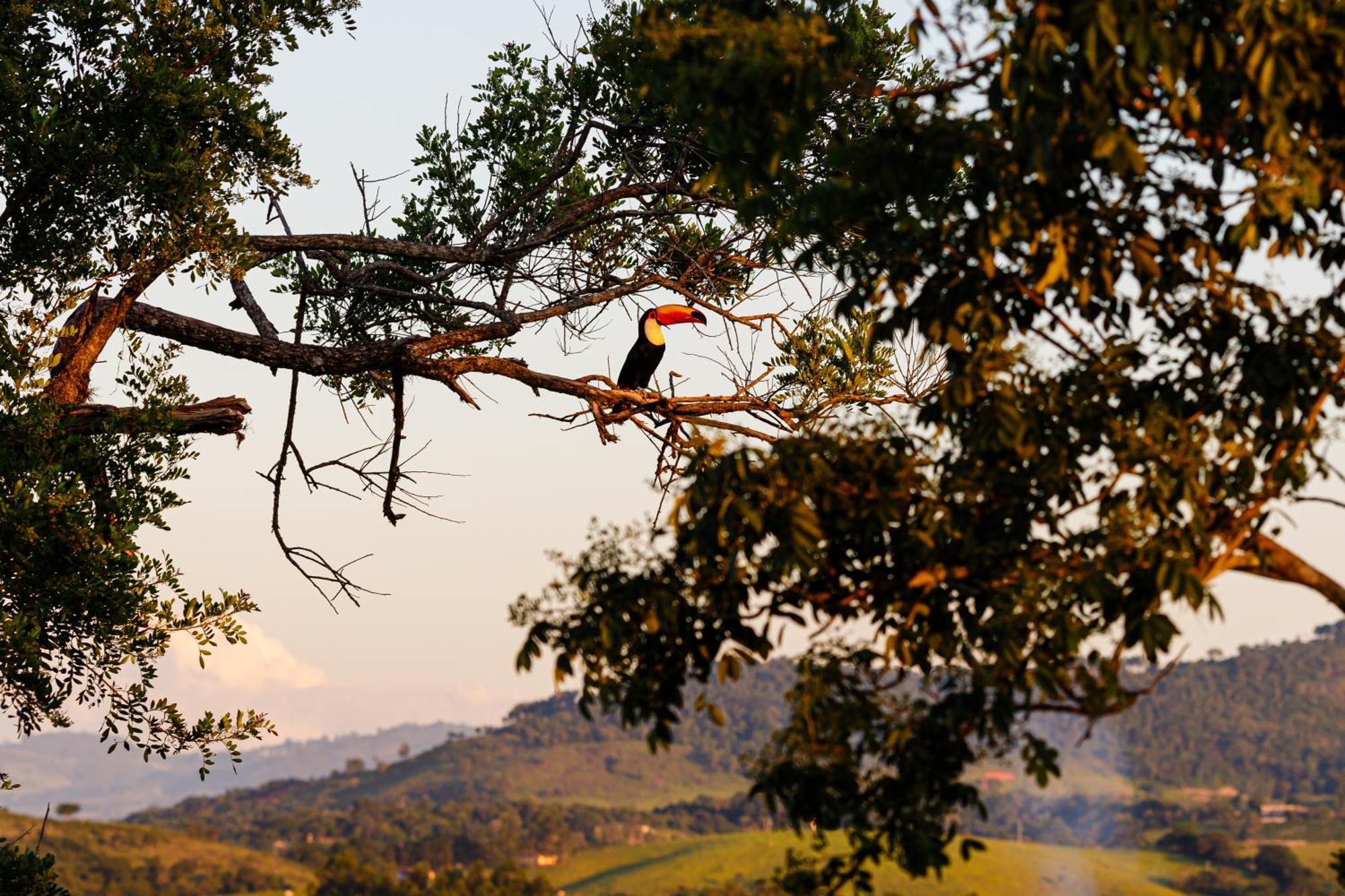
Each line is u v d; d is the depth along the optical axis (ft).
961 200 35.14
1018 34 31.37
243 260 63.93
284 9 68.39
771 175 36.45
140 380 60.54
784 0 39.27
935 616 33.27
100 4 62.69
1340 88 31.76
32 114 58.49
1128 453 31.83
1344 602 34.32
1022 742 31.99
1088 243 34.50
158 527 57.98
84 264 61.67
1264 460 35.01
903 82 65.92
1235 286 34.83
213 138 64.08
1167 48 28.89
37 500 52.54
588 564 32.89
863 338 74.90
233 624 58.39
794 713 33.17
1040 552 32.76
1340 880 39.50
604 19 72.64
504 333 71.46
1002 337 34.35
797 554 30.40
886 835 32.96
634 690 33.32
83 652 56.90
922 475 32.76
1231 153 34.06
